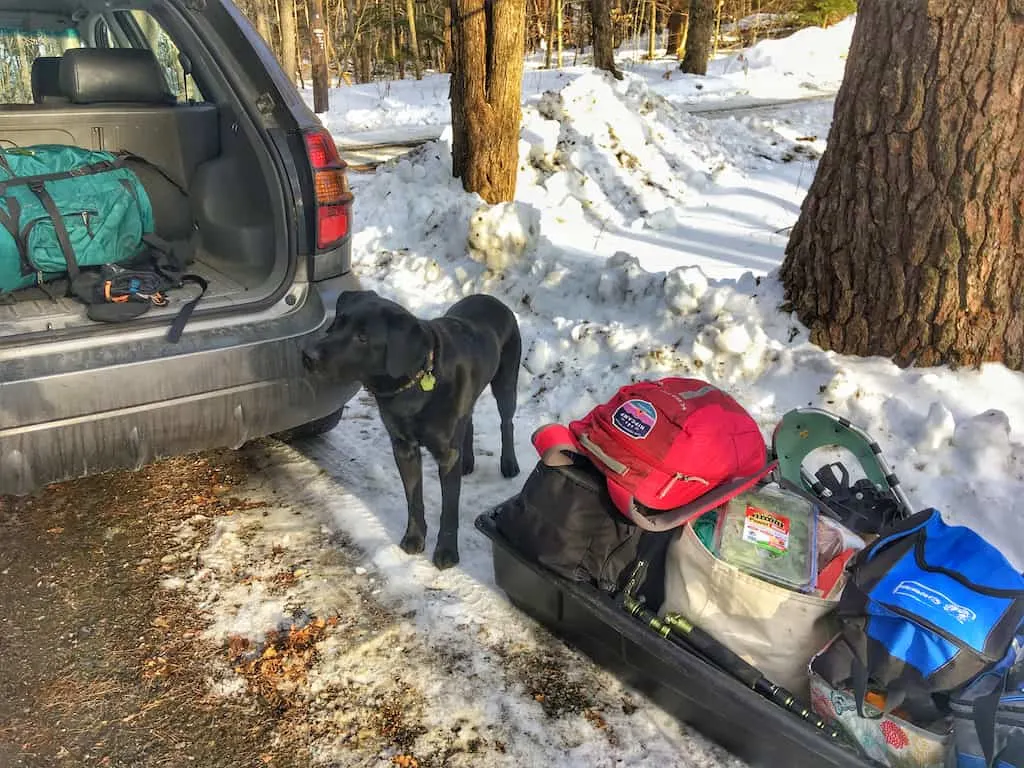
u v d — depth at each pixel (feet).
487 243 16.75
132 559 9.06
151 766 6.55
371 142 38.75
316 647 7.84
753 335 12.43
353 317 7.87
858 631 6.21
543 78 58.13
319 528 9.71
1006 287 10.97
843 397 11.19
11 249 8.99
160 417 8.11
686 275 13.39
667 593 7.41
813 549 7.03
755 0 99.25
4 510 9.87
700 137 27.94
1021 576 6.30
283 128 9.07
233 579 8.78
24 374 7.38
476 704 7.22
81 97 10.95
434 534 9.75
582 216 21.52
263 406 8.80
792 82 59.52
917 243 11.12
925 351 11.46
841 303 11.98
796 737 6.06
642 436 7.27
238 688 7.34
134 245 10.27
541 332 14.67
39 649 7.73
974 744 5.71
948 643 5.83
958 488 9.77
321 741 6.82
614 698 7.36
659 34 105.09
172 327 8.18
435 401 8.34
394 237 19.51
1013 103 10.23
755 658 6.84
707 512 7.49
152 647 7.79
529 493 7.85
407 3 82.33
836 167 11.92
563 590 7.53
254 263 9.95
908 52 10.68
